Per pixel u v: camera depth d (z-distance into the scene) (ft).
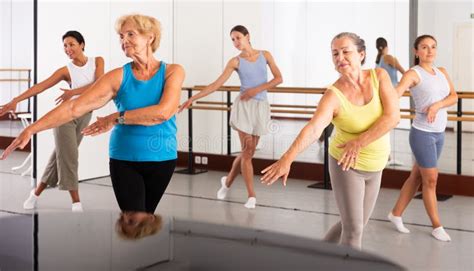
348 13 23.49
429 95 15.80
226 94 26.30
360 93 10.90
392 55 22.77
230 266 4.70
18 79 24.84
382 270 4.59
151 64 11.64
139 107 11.55
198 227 6.05
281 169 10.23
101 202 21.26
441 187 22.49
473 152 21.84
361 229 11.26
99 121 11.33
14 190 23.16
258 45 25.20
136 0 26.66
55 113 11.11
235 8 25.80
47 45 23.43
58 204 20.84
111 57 25.85
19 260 4.92
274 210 20.03
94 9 25.05
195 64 27.12
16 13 24.57
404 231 17.08
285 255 4.99
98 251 5.18
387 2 22.76
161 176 11.98
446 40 21.89
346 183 11.16
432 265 14.02
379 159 11.12
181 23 27.45
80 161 25.26
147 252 5.12
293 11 24.47
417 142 16.14
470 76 21.56
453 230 17.30
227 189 21.89
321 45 23.99
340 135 11.33
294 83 24.54
